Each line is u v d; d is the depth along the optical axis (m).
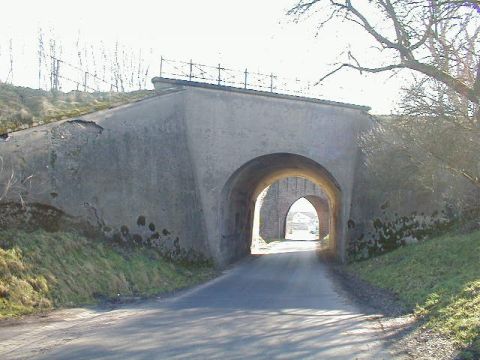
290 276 21.73
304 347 8.68
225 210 26.11
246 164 25.42
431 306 11.52
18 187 15.28
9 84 24.91
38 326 10.23
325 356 8.05
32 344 8.66
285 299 14.88
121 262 16.78
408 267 17.59
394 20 9.80
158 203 21.38
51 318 11.09
